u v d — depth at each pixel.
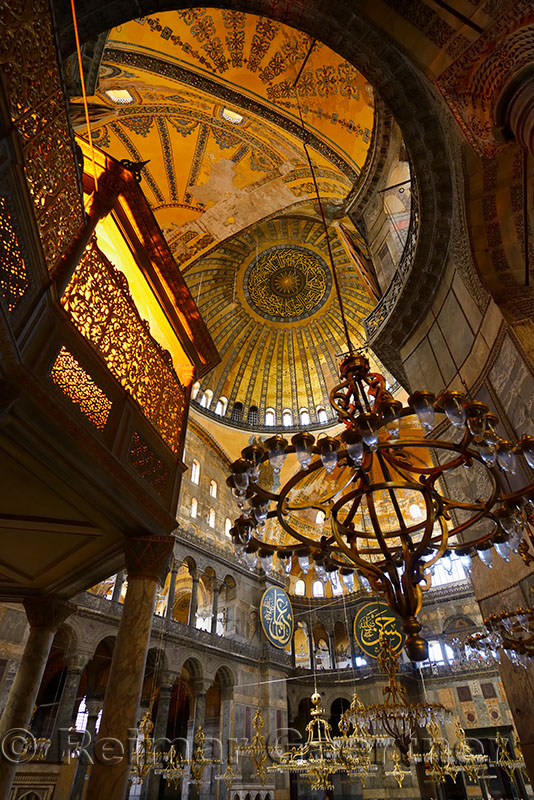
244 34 8.71
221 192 12.86
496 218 5.67
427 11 3.51
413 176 6.95
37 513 4.91
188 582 19.53
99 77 9.04
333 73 8.70
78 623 12.03
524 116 3.35
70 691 11.20
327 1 4.11
